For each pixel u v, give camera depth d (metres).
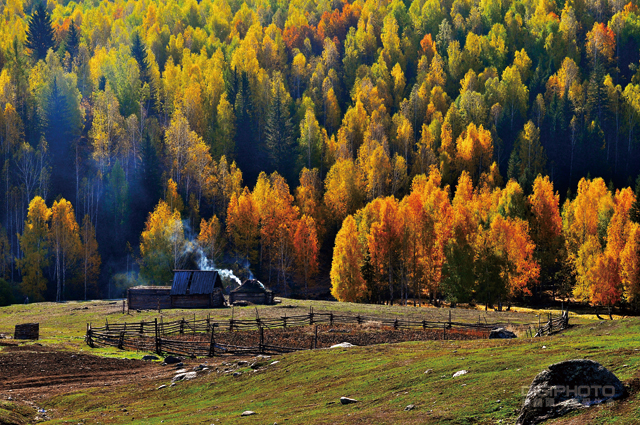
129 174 132.25
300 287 112.75
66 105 138.38
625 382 15.01
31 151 124.06
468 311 67.62
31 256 100.25
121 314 65.00
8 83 144.62
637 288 77.94
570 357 19.69
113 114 140.25
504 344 27.91
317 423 17.73
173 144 135.38
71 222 106.69
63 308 73.44
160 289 72.69
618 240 88.25
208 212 130.75
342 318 58.41
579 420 13.82
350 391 21.77
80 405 27.09
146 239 104.50
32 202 106.12
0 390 29.50
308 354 30.64
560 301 96.06
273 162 145.75
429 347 29.56
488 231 89.19
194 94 153.12
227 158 147.38
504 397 16.78
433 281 92.06
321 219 126.31
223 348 39.53
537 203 104.62
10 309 74.88
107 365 36.47
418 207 93.69
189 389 27.95
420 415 16.77
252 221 115.81
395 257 95.38
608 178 144.50
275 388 25.02
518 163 141.88
